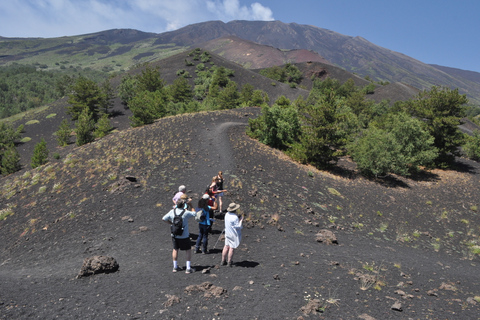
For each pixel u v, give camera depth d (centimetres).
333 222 1315
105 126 3891
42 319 418
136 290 529
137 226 933
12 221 1146
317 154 2350
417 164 2639
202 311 460
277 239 945
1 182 2095
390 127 3244
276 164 2114
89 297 497
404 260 957
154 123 3186
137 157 1781
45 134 5166
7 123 5722
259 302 500
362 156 2452
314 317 462
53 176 1627
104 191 1269
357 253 937
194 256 722
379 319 485
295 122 2791
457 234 1538
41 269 678
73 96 5400
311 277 647
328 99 2333
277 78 13462
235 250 783
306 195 1619
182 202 609
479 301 618
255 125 2844
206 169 1614
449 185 2548
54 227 981
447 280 800
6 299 468
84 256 739
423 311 538
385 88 10456
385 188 2236
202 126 2883
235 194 1277
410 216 1731
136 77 7900
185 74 9700
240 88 9850
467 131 6319
